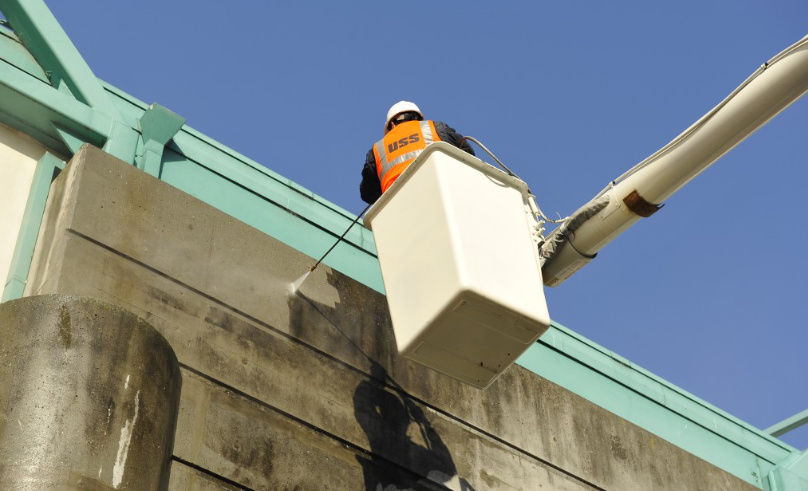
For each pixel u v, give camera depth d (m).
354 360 7.89
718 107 7.04
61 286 6.68
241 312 7.46
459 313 6.52
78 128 7.91
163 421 6.23
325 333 7.85
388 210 7.10
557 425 8.86
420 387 8.16
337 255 8.88
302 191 9.06
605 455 9.01
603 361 10.42
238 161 8.86
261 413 7.14
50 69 8.40
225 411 6.95
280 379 7.37
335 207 9.19
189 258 7.41
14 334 6.00
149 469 5.98
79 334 6.05
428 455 7.85
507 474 8.23
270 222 8.64
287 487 6.97
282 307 7.71
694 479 9.52
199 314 7.23
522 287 6.64
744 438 10.98
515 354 6.77
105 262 6.98
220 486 6.66
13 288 6.91
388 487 7.50
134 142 8.13
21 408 5.72
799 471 10.77
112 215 7.20
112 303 6.60
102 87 8.35
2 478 5.49
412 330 6.67
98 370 5.98
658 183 7.24
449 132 7.79
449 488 7.80
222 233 7.72
